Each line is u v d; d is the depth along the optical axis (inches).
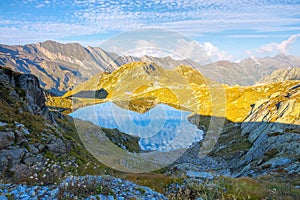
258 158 1233.4
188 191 432.5
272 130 1626.5
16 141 557.3
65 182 323.6
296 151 1046.4
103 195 327.6
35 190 306.5
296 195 469.1
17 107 745.6
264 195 454.0
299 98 1807.3
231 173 1268.5
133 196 357.1
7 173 451.2
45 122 759.1
